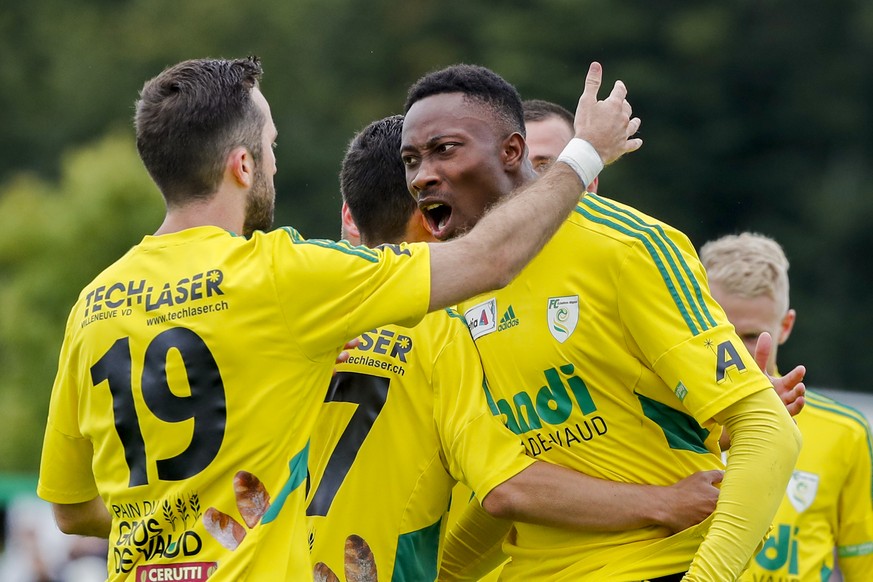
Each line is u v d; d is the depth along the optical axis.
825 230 105.81
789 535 20.31
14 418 70.81
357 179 15.74
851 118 112.62
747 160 111.69
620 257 13.58
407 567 14.89
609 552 13.94
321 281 12.89
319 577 14.70
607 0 113.06
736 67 112.94
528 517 14.05
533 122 17.78
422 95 14.53
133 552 13.07
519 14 115.38
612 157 13.98
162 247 13.36
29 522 39.34
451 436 14.58
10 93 130.62
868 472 20.66
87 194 77.00
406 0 123.25
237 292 12.89
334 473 14.87
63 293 75.06
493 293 14.50
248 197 13.75
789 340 100.44
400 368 15.00
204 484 12.84
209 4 129.50
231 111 13.50
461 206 14.34
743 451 13.08
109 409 13.23
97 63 131.00
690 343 13.31
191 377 12.88
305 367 13.02
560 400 14.06
